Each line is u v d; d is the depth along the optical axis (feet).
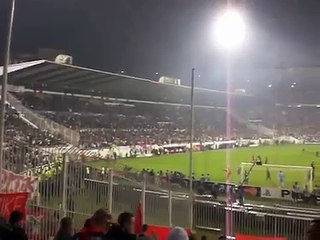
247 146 250.78
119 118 229.25
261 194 116.88
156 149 191.01
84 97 214.28
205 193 108.47
